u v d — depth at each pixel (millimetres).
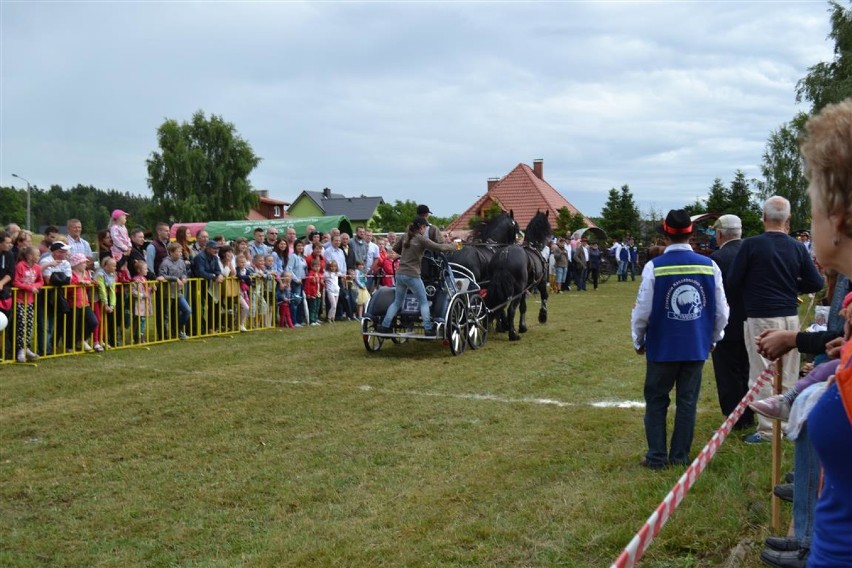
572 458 5707
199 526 4461
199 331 13141
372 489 5082
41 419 7031
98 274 11406
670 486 4930
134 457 5879
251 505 4812
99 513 4684
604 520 4406
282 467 5582
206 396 8047
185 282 12930
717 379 6793
